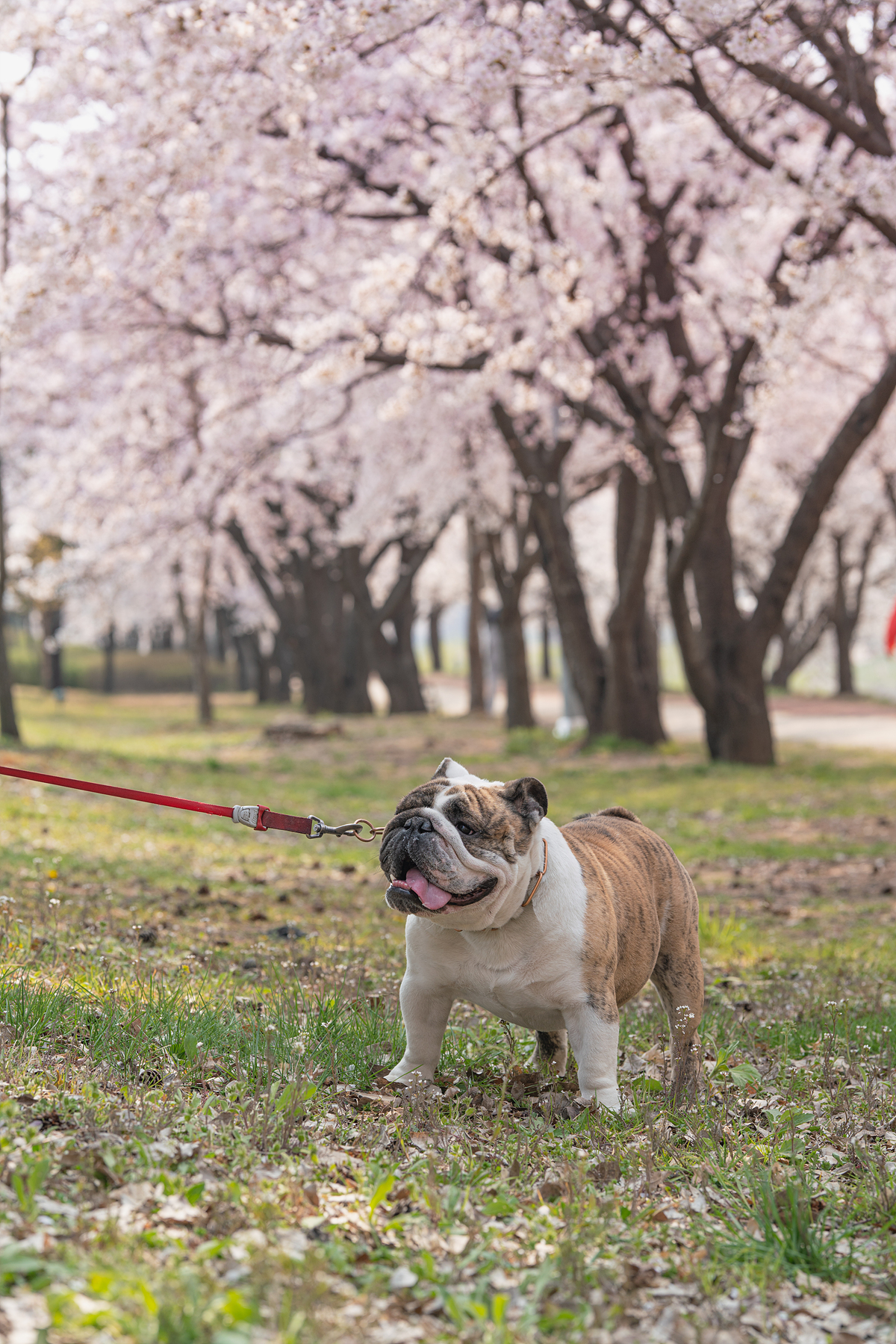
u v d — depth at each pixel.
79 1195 2.94
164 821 13.59
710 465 17.09
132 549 27.98
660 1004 6.32
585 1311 2.72
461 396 16.44
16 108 16.00
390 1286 2.75
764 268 20.09
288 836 13.55
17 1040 4.09
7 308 12.70
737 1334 2.72
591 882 4.14
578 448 26.27
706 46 10.15
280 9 10.45
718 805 15.99
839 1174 3.79
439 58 14.16
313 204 16.88
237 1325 2.39
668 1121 4.11
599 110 13.98
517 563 28.70
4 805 12.76
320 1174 3.32
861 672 64.75
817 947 8.02
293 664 47.88
